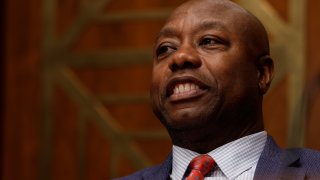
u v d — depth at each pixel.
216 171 1.71
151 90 1.79
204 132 1.71
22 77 3.78
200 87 1.69
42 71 3.75
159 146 3.51
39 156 3.69
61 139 3.67
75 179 3.62
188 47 1.73
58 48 3.74
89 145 3.62
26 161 3.71
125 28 3.61
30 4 3.82
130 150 3.55
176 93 1.71
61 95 3.70
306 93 1.71
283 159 1.67
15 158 3.73
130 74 3.58
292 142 1.71
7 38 3.82
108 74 3.63
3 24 3.86
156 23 3.55
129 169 3.54
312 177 1.62
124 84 3.59
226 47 1.73
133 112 3.57
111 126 3.59
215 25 1.74
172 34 1.77
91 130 3.62
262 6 3.39
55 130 3.68
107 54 3.63
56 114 3.70
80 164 3.62
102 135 3.60
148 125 3.53
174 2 3.53
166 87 1.72
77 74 3.69
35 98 3.75
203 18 1.75
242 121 1.74
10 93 3.78
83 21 3.70
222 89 1.69
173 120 1.70
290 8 3.36
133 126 3.56
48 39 3.76
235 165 1.71
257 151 1.75
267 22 3.38
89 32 3.69
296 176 1.62
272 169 1.66
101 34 3.66
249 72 1.75
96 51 3.66
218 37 1.73
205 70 1.69
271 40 3.37
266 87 1.82
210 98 1.68
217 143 1.74
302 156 1.69
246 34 1.76
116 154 3.57
